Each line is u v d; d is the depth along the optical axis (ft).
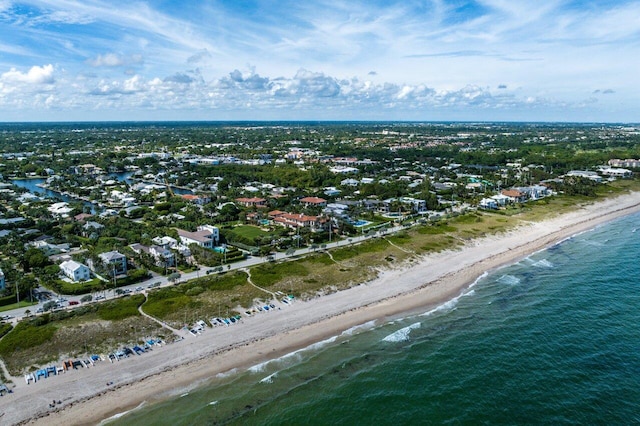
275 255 446.60
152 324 303.07
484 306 347.36
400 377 255.29
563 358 270.87
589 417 218.79
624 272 415.64
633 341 288.51
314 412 227.61
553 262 449.48
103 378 248.93
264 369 262.67
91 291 353.92
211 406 231.09
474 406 229.45
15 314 315.78
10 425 212.84
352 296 363.56
